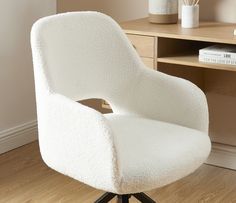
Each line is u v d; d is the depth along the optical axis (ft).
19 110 11.21
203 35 8.43
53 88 6.49
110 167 5.90
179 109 7.34
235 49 8.54
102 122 5.85
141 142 6.79
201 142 6.84
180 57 8.84
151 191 9.27
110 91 7.69
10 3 10.59
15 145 11.14
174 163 6.30
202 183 9.59
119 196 7.25
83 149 6.09
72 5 11.42
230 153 10.21
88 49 7.41
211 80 10.18
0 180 9.70
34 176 9.87
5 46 10.66
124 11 10.86
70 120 6.15
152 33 8.67
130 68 7.66
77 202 8.93
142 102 7.65
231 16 9.71
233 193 9.23
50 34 6.93
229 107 10.16
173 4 9.44
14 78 10.98
